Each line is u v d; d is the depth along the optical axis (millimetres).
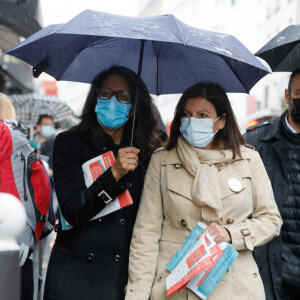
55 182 9477
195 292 8656
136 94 9500
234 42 8852
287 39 11141
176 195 9102
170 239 9133
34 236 10383
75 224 9125
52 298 9203
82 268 9234
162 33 7930
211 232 8680
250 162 9562
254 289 8953
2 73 34062
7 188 9898
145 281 8844
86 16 8320
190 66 10773
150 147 10078
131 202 9250
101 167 9367
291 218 11031
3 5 16562
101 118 9477
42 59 10047
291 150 11266
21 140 10180
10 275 5336
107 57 10844
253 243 8891
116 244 9312
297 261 10914
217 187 8969
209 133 9203
